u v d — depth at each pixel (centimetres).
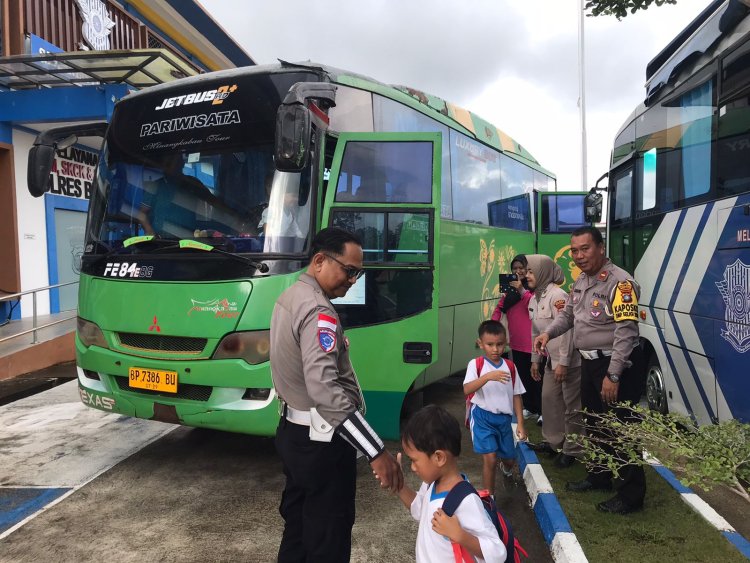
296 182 424
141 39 1288
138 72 880
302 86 391
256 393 401
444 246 616
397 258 451
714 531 329
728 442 259
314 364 229
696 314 458
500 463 475
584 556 297
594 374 365
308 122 381
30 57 796
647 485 396
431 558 195
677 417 295
